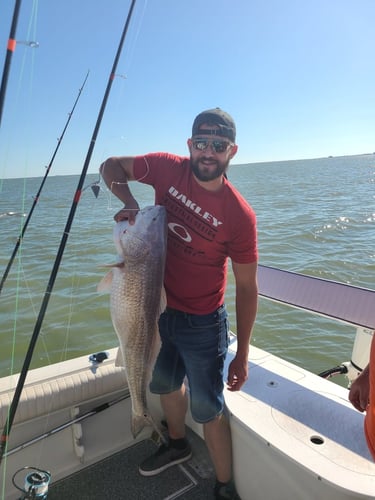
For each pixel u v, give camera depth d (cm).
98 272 783
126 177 232
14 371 472
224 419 226
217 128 194
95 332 566
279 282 298
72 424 247
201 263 219
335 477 169
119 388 261
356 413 211
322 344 539
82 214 1224
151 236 204
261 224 1341
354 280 739
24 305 640
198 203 213
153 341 209
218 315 228
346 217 1398
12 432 229
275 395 229
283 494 195
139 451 272
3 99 164
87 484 246
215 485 236
